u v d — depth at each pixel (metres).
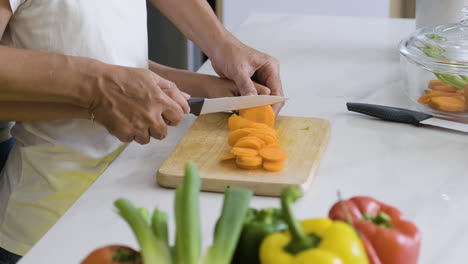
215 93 1.52
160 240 0.70
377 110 1.45
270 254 0.69
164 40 2.85
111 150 1.44
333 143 1.35
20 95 1.23
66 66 1.22
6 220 1.42
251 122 1.31
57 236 1.02
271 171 1.18
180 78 1.56
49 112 1.33
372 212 0.79
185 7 1.55
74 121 1.40
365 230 0.74
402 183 1.18
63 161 1.40
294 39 1.99
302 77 1.72
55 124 1.41
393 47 1.91
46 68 1.21
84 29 1.37
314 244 0.69
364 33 2.02
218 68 1.54
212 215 1.09
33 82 1.21
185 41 2.84
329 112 1.51
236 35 2.03
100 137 1.42
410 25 2.07
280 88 1.51
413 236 0.75
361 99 1.58
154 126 1.26
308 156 1.24
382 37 1.99
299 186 1.13
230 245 0.69
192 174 0.70
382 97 1.59
